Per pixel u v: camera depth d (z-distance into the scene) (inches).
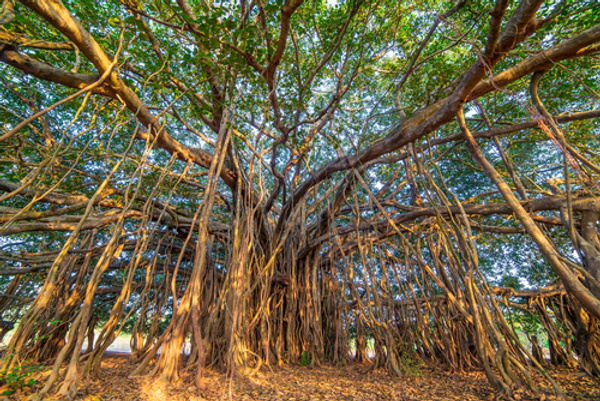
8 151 239.9
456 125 320.2
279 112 222.4
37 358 261.1
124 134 295.0
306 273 331.9
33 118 118.7
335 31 239.3
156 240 332.8
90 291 165.2
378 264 371.9
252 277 294.8
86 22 163.9
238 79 262.1
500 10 115.5
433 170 398.3
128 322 434.9
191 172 374.9
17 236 358.3
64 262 304.3
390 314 293.6
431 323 350.9
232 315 208.5
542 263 379.2
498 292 352.2
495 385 174.2
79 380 164.1
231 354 191.8
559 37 209.5
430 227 307.7
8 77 274.8
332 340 327.9
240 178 257.6
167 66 199.0
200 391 167.5
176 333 183.5
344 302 335.0
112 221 288.8
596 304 134.6
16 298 326.3
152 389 161.8
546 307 357.1
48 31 190.4
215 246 374.6
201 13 232.1
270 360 283.7
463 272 202.1
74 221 274.4
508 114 277.7
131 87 179.8
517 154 333.7
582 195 251.8
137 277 386.6
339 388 207.2
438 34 287.0
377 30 266.5
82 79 160.1
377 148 214.4
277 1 157.2
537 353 326.0
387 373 252.5
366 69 281.0
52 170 235.0
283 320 318.7
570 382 217.5
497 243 403.2
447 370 267.9
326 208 318.7
